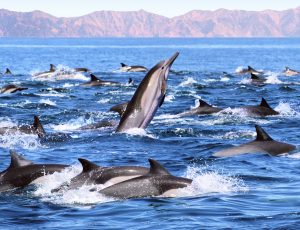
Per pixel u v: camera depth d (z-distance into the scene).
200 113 49.62
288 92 72.00
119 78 102.56
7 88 73.50
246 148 33.84
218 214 22.09
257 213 22.14
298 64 165.38
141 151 34.91
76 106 59.34
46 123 46.66
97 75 111.25
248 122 45.50
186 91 73.06
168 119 47.75
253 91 73.56
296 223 20.62
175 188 24.64
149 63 173.88
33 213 22.72
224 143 36.66
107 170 25.67
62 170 26.92
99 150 35.19
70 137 38.75
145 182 24.66
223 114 48.94
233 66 154.38
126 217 21.98
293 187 26.19
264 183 27.00
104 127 42.44
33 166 26.83
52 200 24.34
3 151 35.28
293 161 31.62
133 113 39.09
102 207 23.22
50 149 35.75
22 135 38.50
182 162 31.83
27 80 97.81
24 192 25.44
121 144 36.69
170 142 37.44
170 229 20.47
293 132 41.28
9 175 26.44
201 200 23.94
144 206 23.14
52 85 87.19
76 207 23.38
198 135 40.03
